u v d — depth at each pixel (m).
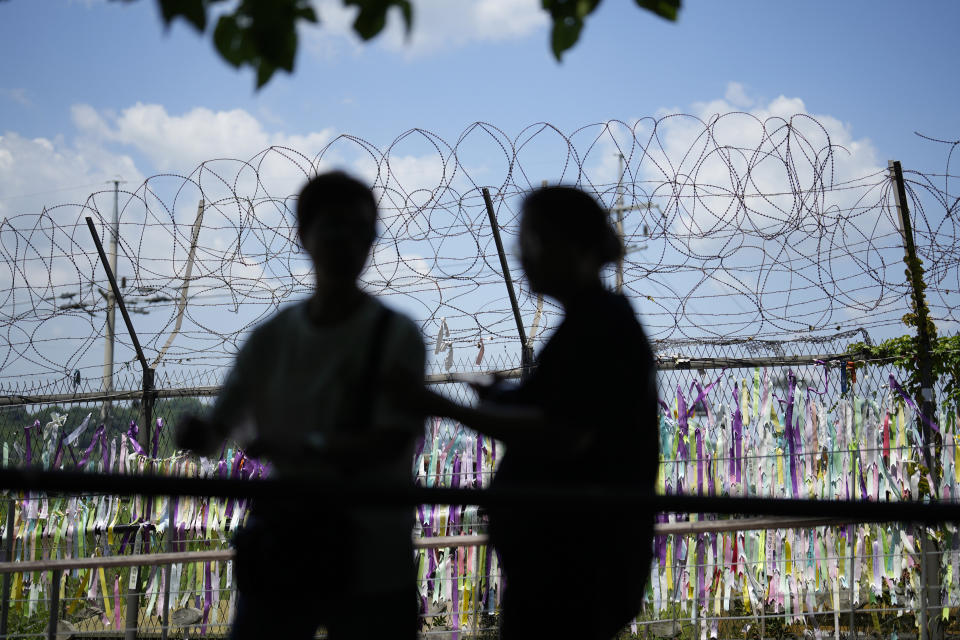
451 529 5.05
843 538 4.89
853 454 4.93
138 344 5.33
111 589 5.15
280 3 1.42
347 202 1.72
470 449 5.16
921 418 4.89
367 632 1.66
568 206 1.82
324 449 1.58
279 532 1.62
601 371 1.68
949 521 0.90
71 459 5.36
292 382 1.71
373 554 1.66
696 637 4.87
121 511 5.23
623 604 1.76
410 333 1.68
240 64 1.47
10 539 4.89
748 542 4.99
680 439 5.11
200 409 5.36
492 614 4.96
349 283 1.72
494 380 2.10
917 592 4.80
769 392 5.07
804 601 4.90
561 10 1.58
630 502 0.92
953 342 4.89
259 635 1.68
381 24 1.46
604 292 1.84
